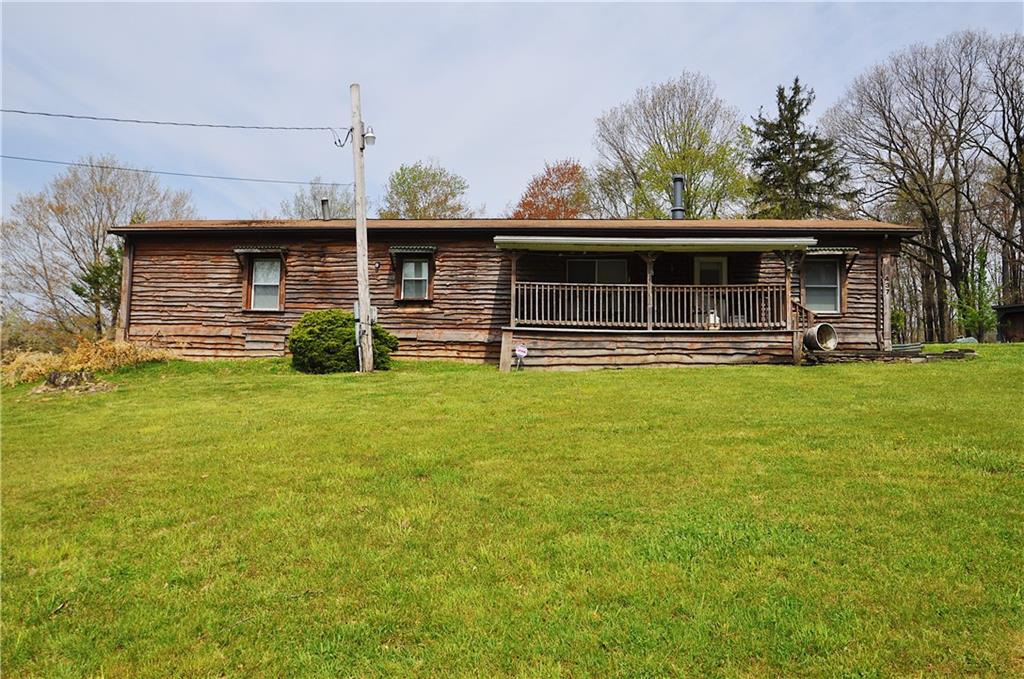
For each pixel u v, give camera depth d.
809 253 14.74
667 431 6.55
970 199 31.20
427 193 39.00
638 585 3.30
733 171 32.25
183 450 6.39
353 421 7.61
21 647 2.96
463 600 3.21
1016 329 25.20
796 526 3.97
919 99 32.28
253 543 3.99
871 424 6.59
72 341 29.64
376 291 15.51
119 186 32.31
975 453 5.35
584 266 15.54
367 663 2.75
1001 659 2.61
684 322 13.80
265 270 15.98
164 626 3.11
